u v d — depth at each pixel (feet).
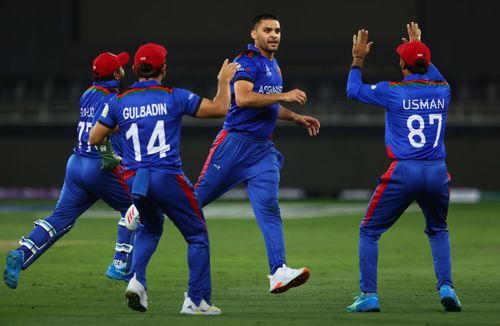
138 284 81.05
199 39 387.55
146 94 79.71
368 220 86.48
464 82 394.11
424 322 77.66
